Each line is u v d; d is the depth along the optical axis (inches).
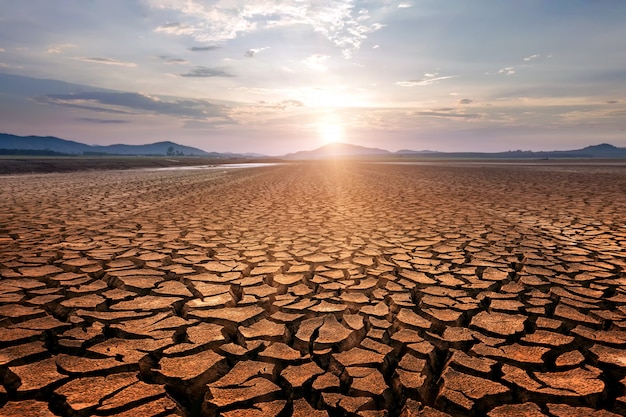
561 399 74.5
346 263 169.0
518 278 147.8
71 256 173.5
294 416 70.4
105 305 119.0
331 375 84.0
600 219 279.1
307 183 672.4
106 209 327.6
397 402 76.5
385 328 106.0
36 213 297.3
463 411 72.1
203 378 82.1
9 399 72.9
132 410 70.1
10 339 94.3
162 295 128.5
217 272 155.0
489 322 108.9
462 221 275.7
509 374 82.8
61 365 84.4
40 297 123.1
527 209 333.7
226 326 107.0
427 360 89.7
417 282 143.9
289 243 206.7
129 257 173.9
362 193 488.4
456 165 1749.5
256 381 81.4
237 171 1169.4
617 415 70.1
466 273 154.5
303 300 126.9
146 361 87.7
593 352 91.7
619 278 146.8
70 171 1054.4
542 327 105.4
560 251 187.8
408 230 243.4
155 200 400.8
